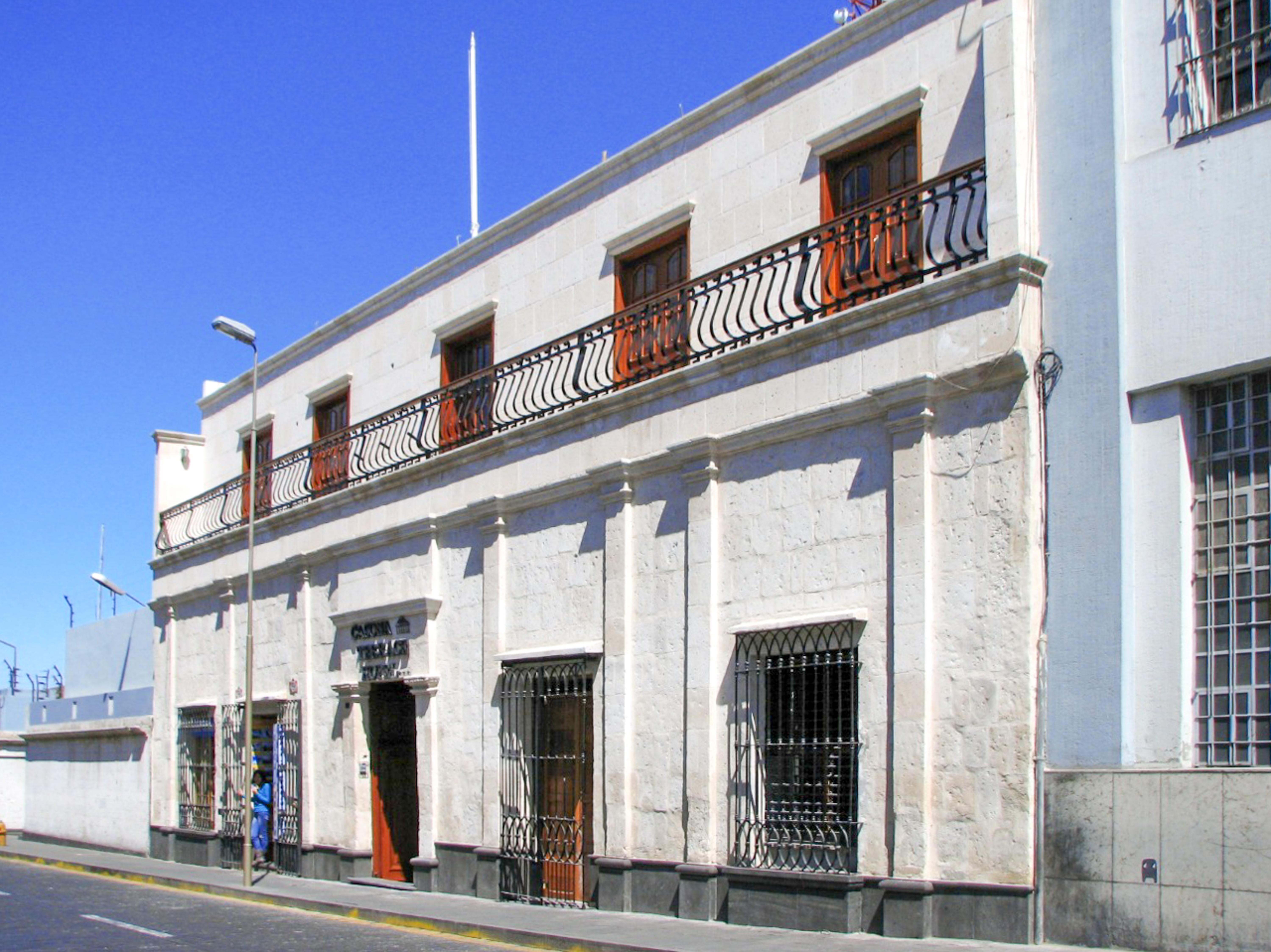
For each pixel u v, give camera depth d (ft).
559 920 46.21
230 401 91.86
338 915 54.54
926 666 38.19
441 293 67.77
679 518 47.98
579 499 53.36
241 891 63.21
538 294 60.64
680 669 47.11
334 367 77.61
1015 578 36.58
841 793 40.55
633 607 49.62
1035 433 36.76
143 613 107.14
